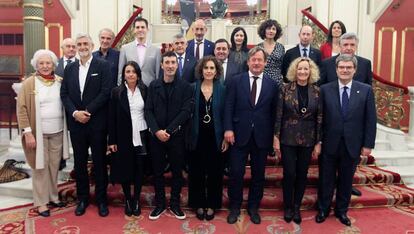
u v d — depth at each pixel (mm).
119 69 4055
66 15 7004
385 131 5324
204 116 3318
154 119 3326
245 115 3273
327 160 3379
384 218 3592
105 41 4230
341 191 3445
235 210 3453
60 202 3797
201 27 4387
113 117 3354
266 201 3734
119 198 3826
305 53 4078
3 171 4371
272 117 3361
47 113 3457
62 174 4355
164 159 3438
